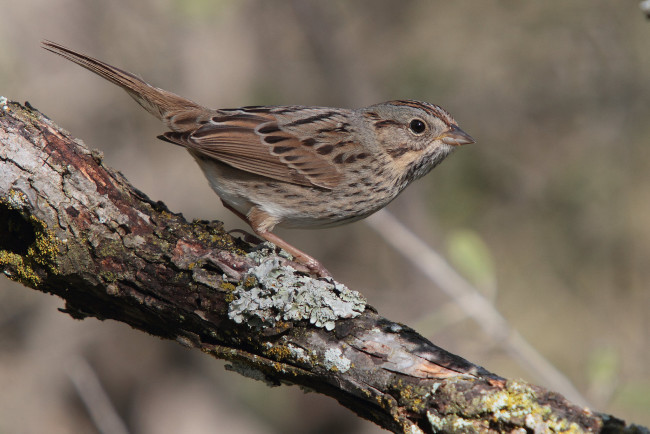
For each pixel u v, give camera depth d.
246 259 5.96
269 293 5.73
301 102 14.45
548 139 14.28
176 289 5.92
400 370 5.40
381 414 5.47
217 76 14.04
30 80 13.30
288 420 14.70
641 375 14.05
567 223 14.55
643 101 14.12
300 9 14.34
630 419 12.22
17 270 6.13
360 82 14.52
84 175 6.05
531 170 14.30
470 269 9.10
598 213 14.48
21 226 6.14
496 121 14.26
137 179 13.90
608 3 13.87
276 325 5.70
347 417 14.83
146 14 13.62
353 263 15.14
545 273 14.84
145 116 13.96
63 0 13.45
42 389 13.57
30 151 5.96
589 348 14.55
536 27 14.03
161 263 5.95
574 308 14.82
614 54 14.03
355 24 14.87
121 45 13.66
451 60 14.23
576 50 14.12
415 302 14.33
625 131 14.19
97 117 13.74
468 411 5.02
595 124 14.21
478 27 14.27
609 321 14.72
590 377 8.50
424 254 9.91
